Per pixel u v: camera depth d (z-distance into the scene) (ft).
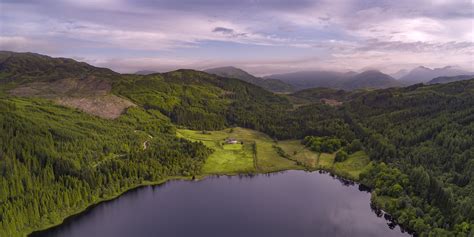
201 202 618.44
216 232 496.64
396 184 579.48
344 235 485.97
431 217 460.96
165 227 515.91
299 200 625.82
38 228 495.41
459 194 489.26
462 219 414.62
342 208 584.40
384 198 579.48
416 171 570.87
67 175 581.53
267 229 508.12
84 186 589.73
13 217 453.99
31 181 532.32
